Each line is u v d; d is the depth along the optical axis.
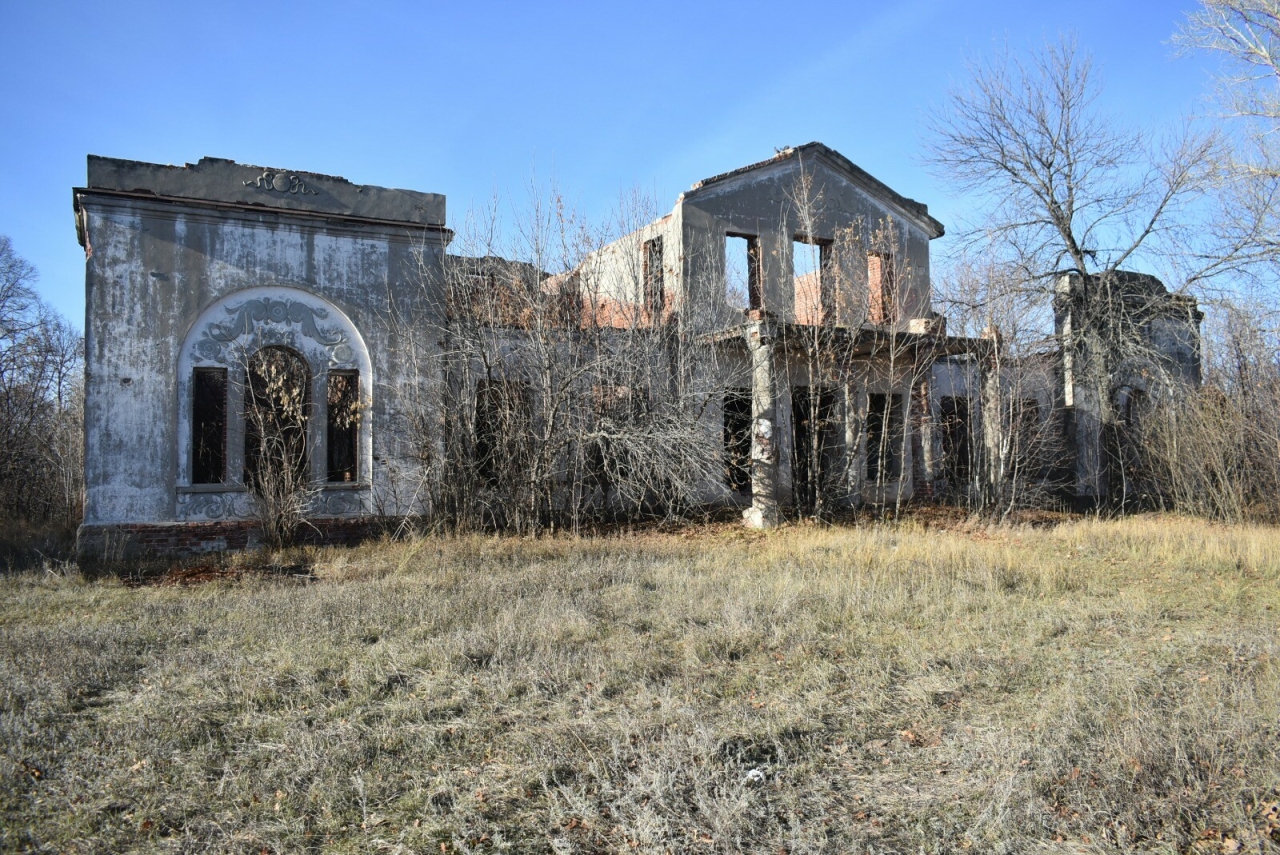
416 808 4.73
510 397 16.42
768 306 19.84
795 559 13.22
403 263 15.75
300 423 14.71
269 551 13.48
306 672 6.97
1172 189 22.12
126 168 13.65
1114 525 17.80
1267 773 5.12
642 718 6.07
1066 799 4.91
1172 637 8.61
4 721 5.79
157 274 13.83
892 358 18.55
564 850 4.25
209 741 5.56
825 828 4.60
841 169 21.17
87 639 7.98
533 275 16.78
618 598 10.11
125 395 13.54
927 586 10.86
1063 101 23.28
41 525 20.16
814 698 6.57
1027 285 23.73
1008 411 20.89
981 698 6.73
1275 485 19.52
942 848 4.41
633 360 17.19
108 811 4.66
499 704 6.34
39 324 28.55
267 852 4.27
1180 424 20.78
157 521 13.67
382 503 15.23
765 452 17.52
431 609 9.15
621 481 16.72
